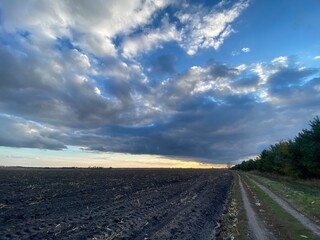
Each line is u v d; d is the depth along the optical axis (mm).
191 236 14133
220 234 14938
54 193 28312
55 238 12414
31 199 23516
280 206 25141
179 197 29609
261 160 100375
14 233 12852
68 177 54906
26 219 15969
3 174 58438
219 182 54594
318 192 37594
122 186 39531
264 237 14398
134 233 14008
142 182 48469
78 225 14953
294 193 35469
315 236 14758
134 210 20531
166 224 16516
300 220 18891
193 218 18484
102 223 15680
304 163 48156
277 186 46531
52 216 17172
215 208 24094
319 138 44625
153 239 13055
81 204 22328
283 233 15289
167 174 82938
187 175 79250
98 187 36594
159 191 34719
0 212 17516
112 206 21984
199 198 28938
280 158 66062
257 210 22953
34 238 12219
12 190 29250
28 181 41719
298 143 53531
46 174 65250
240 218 19469
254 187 45625
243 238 14125
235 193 36688
